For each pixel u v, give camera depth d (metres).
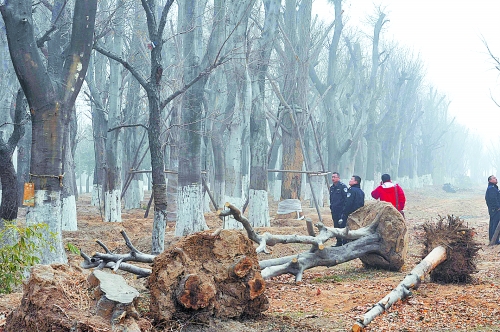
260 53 22.81
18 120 13.97
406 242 13.15
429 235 11.12
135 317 6.11
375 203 13.48
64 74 12.10
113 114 25.48
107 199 25.39
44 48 17.64
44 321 5.84
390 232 12.99
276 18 23.64
